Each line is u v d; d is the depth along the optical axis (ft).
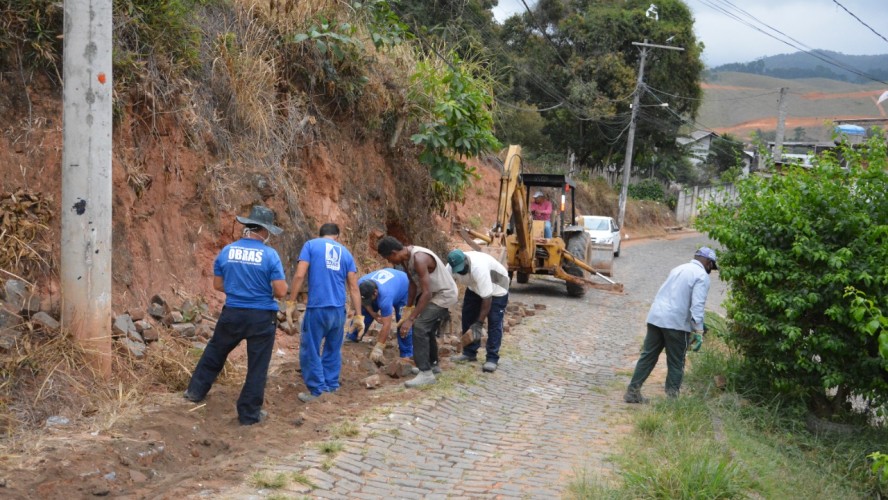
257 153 30.04
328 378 23.32
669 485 16.98
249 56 30.63
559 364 31.01
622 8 125.70
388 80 39.19
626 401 25.45
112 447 16.08
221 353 19.70
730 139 167.84
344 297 22.91
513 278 60.29
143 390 19.89
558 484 17.47
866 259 24.71
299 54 33.55
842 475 23.11
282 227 29.91
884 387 24.64
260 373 19.34
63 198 18.80
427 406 22.59
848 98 506.07
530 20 115.65
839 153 28.25
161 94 25.31
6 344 17.63
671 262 85.81
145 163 24.80
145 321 22.45
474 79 42.83
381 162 39.55
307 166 33.55
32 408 16.83
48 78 22.25
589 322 41.73
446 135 38.42
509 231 51.88
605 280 52.03
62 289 18.84
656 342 25.45
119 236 23.04
